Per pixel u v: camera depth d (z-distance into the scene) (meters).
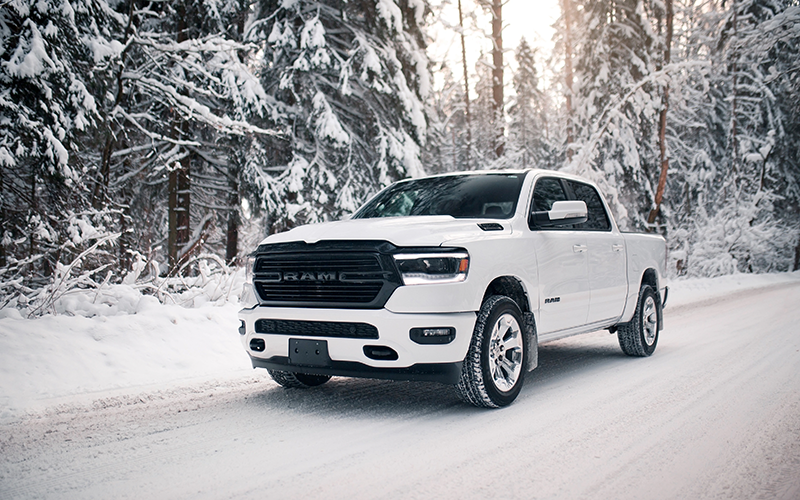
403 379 4.05
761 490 2.80
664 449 3.43
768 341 7.42
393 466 3.17
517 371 4.60
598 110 23.80
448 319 4.00
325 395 4.96
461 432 3.81
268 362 4.53
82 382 5.15
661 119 21.70
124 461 3.28
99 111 9.78
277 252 4.39
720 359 6.37
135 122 10.88
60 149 8.12
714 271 24.38
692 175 27.73
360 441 3.63
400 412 4.36
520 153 23.27
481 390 4.25
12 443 3.61
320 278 4.17
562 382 5.49
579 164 21.00
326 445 3.55
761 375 5.43
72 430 3.90
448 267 4.07
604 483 2.90
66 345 5.55
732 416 4.11
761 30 23.94
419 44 16.97
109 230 9.59
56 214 8.95
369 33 15.57
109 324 6.14
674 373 5.72
